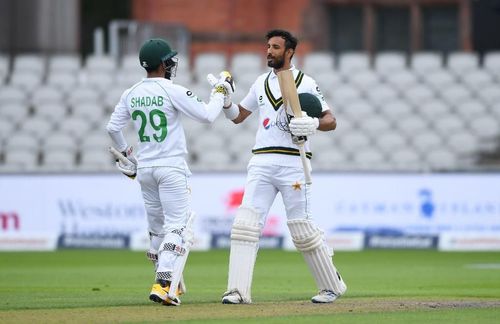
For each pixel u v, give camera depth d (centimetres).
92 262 5400
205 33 9506
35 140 7888
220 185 6369
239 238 2952
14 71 8419
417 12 9125
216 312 2716
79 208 6444
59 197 6456
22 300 3156
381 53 9150
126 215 6406
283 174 2945
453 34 9138
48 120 8019
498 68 8206
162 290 2866
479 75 8156
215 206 6366
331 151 7594
